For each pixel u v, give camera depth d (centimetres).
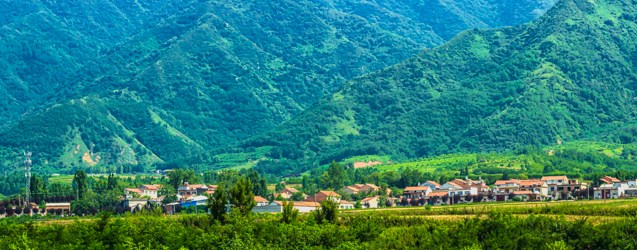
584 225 9806
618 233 9488
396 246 9800
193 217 12050
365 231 10706
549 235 9681
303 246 10094
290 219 12094
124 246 9731
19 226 11319
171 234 10444
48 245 10169
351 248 9675
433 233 10100
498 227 9981
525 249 9369
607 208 12731
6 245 9719
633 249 9094
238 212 11525
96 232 10569
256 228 10762
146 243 10144
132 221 11525
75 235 10538
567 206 13238
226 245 10131
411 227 10825
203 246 10112
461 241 9669
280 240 10312
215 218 11669
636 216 10625
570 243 9481
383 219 12025
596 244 9412
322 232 10419
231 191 11850
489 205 16800
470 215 13350
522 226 10125
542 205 15425
